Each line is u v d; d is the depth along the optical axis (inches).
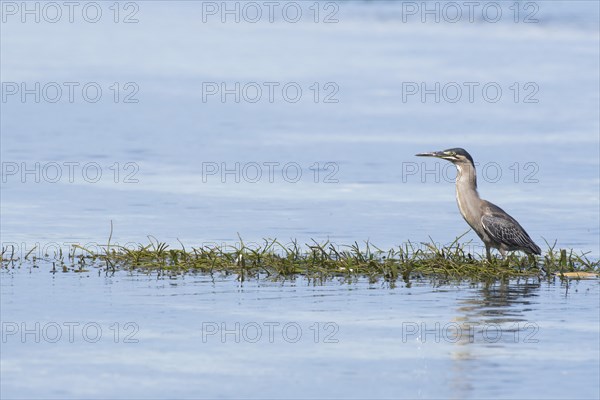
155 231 1023.0
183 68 2760.8
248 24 3924.7
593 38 3595.0
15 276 824.3
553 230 1058.1
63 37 3437.5
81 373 593.9
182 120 1957.4
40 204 1167.6
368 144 1688.0
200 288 791.1
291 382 578.9
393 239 1002.1
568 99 2301.9
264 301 753.6
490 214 861.2
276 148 1640.0
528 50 3260.3
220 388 570.3
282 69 2765.7
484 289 797.2
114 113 2027.6
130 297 759.7
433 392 562.6
